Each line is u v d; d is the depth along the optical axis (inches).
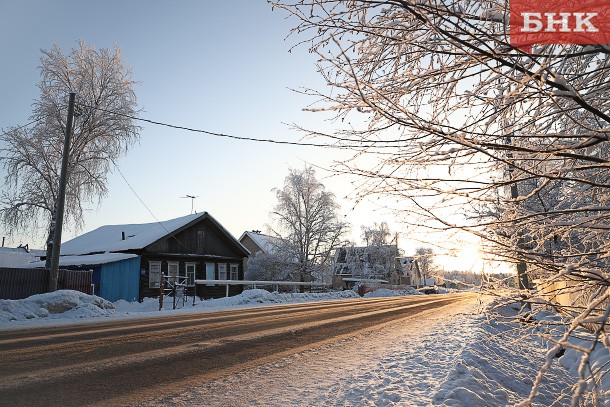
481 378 234.4
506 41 93.9
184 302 1026.1
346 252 2384.4
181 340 373.7
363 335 424.2
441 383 219.5
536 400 229.9
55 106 1112.2
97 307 675.4
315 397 207.9
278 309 781.9
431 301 1088.8
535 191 94.7
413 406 187.0
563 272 88.5
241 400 202.1
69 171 1106.7
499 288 119.1
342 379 243.9
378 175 104.5
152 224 1571.1
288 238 1844.2
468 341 347.6
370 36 112.4
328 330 460.1
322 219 1841.8
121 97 1172.5
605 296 74.2
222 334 416.2
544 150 91.4
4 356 290.4
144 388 217.8
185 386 223.6
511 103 107.4
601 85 103.0
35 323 519.8
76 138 1139.3
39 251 1951.3
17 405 183.9
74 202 1123.9
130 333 415.2
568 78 111.2
